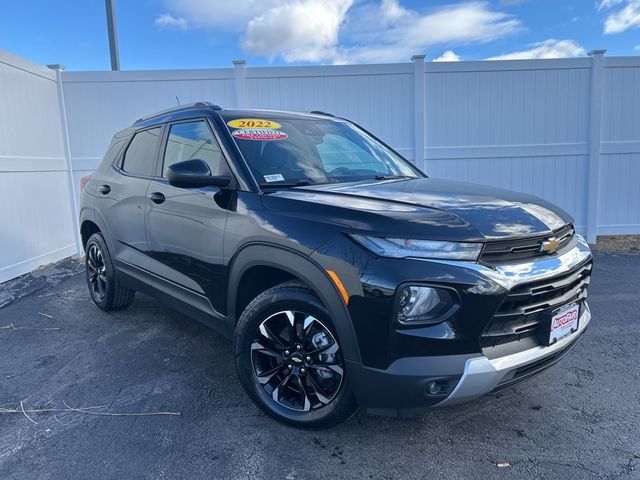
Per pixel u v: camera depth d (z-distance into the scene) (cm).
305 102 745
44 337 412
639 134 759
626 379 328
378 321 218
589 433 265
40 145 670
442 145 758
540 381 327
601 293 524
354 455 247
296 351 258
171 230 340
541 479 228
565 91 748
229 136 316
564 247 255
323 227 239
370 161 366
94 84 727
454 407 293
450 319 213
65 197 729
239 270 280
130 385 325
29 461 244
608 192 773
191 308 336
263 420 280
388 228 223
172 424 277
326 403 253
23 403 302
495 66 739
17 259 618
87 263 487
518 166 765
